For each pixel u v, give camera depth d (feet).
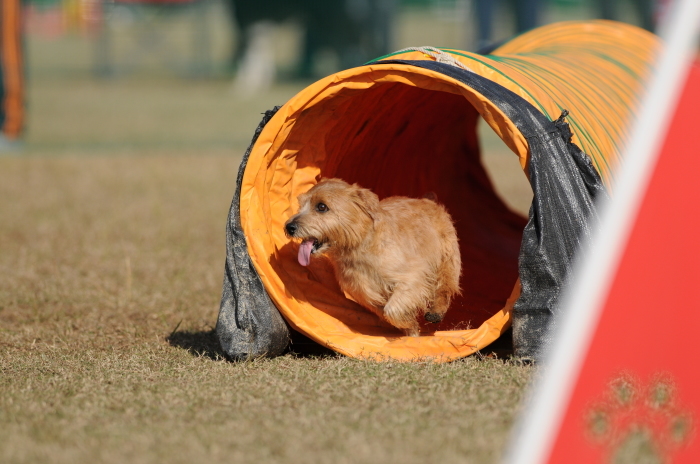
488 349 34.42
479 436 23.94
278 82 213.66
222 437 24.30
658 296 21.93
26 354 34.71
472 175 64.64
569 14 177.68
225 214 68.64
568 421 20.90
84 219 65.31
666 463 21.95
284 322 33.86
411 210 36.19
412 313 34.14
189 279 49.08
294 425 25.27
